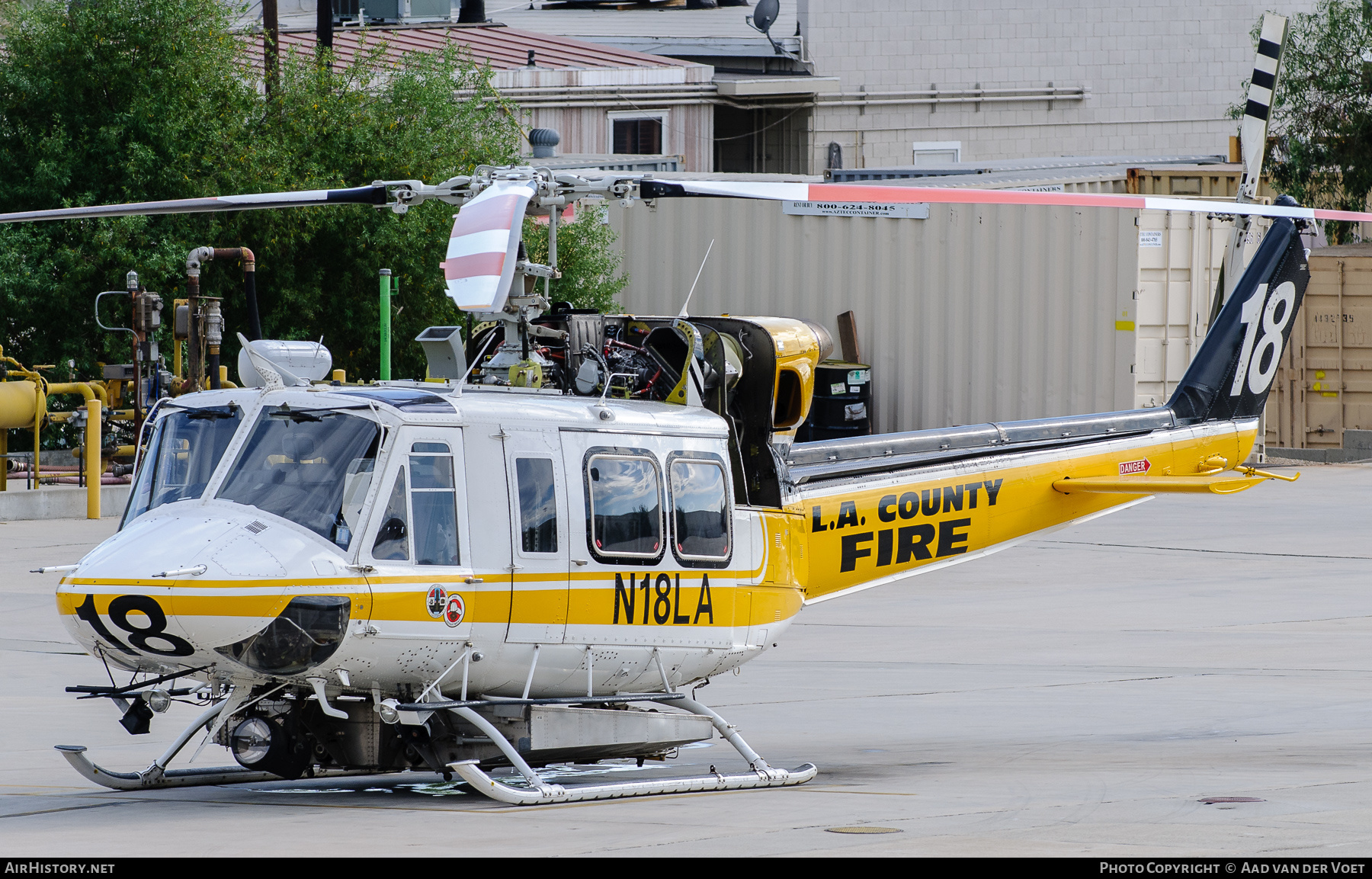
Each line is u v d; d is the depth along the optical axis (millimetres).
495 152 104625
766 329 37125
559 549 32031
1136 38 156125
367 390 32031
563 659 32406
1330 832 26625
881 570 40156
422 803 31312
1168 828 27172
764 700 47406
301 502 30078
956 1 155750
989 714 44562
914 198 31406
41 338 99812
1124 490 41844
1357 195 131625
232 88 101188
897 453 40625
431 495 30719
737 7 177375
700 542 34500
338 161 100188
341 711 31062
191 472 31375
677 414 34875
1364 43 130875
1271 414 114688
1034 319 89625
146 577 28766
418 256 100375
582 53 151375
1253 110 46969
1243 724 42250
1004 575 73438
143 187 98438
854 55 156375
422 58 104812
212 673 30188
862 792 32469
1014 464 42500
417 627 30125
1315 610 62969
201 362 86375
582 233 95000
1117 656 54406
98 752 38719
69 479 95562
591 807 30500
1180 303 94312
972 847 25406
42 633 56562
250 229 97500
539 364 34812
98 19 97625
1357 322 110938
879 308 93375
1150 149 156875
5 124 99250
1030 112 156625
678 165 117250
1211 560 76375
